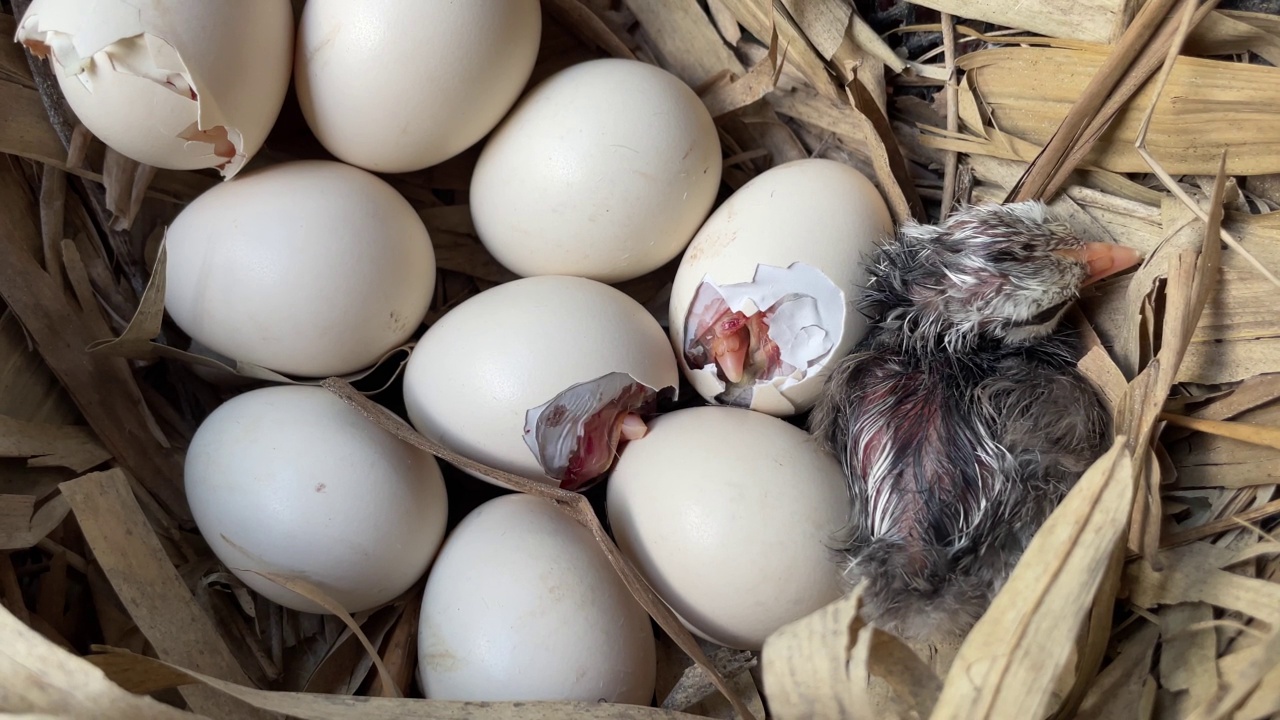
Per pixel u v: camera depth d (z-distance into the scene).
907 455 0.20
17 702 0.15
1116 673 0.19
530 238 0.21
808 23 0.22
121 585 0.19
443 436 0.20
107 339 0.22
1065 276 0.20
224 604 0.21
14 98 0.21
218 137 0.20
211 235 0.20
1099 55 0.21
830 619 0.15
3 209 0.21
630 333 0.20
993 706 0.14
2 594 0.19
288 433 0.19
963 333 0.21
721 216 0.21
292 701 0.16
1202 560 0.19
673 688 0.20
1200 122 0.20
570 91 0.21
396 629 0.21
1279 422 0.20
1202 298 0.19
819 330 0.21
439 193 0.25
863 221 0.20
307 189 0.20
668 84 0.21
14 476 0.20
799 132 0.24
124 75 0.18
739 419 0.20
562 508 0.20
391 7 0.19
